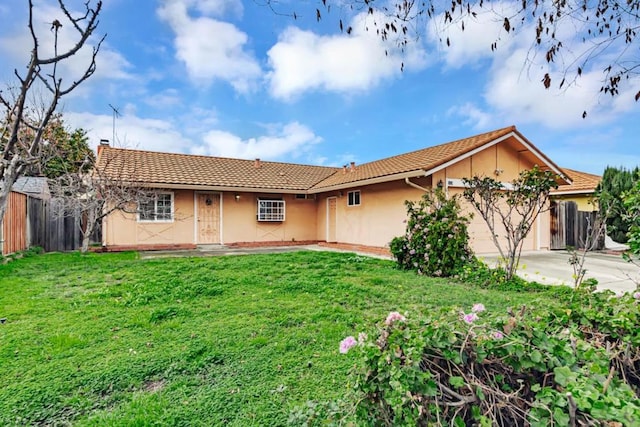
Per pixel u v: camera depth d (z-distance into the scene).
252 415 2.17
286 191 14.11
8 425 2.08
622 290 5.61
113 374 2.67
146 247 11.83
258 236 14.16
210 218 13.21
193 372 2.74
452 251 6.54
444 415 1.46
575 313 2.10
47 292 5.09
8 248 8.50
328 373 2.71
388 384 1.49
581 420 1.31
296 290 5.32
